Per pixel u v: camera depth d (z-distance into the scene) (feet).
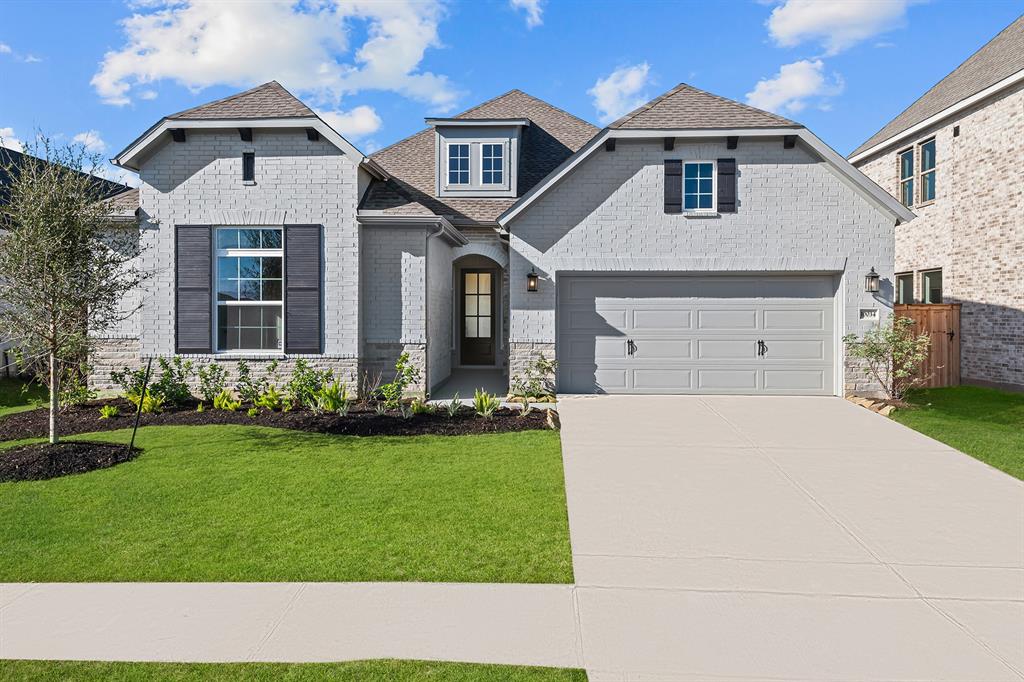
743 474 24.85
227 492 22.04
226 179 40.91
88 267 27.02
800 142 41.57
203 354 40.93
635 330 43.57
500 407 38.45
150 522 19.22
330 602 14.34
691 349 43.37
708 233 42.34
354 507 20.62
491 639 12.81
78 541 17.78
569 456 27.30
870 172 65.72
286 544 17.60
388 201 42.86
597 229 42.75
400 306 42.04
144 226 41.01
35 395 46.34
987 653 12.46
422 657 12.09
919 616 13.98
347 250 40.83
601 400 41.24
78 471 24.48
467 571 16.03
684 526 19.40
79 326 27.04
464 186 51.72
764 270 42.16
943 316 49.75
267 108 40.45
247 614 13.78
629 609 14.19
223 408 37.42
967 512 20.72
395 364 42.04
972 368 49.70
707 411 37.42
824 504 21.45
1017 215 45.34
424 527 18.95
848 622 13.71
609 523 19.57
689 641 12.83
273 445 28.89
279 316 41.57
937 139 54.34
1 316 25.50
